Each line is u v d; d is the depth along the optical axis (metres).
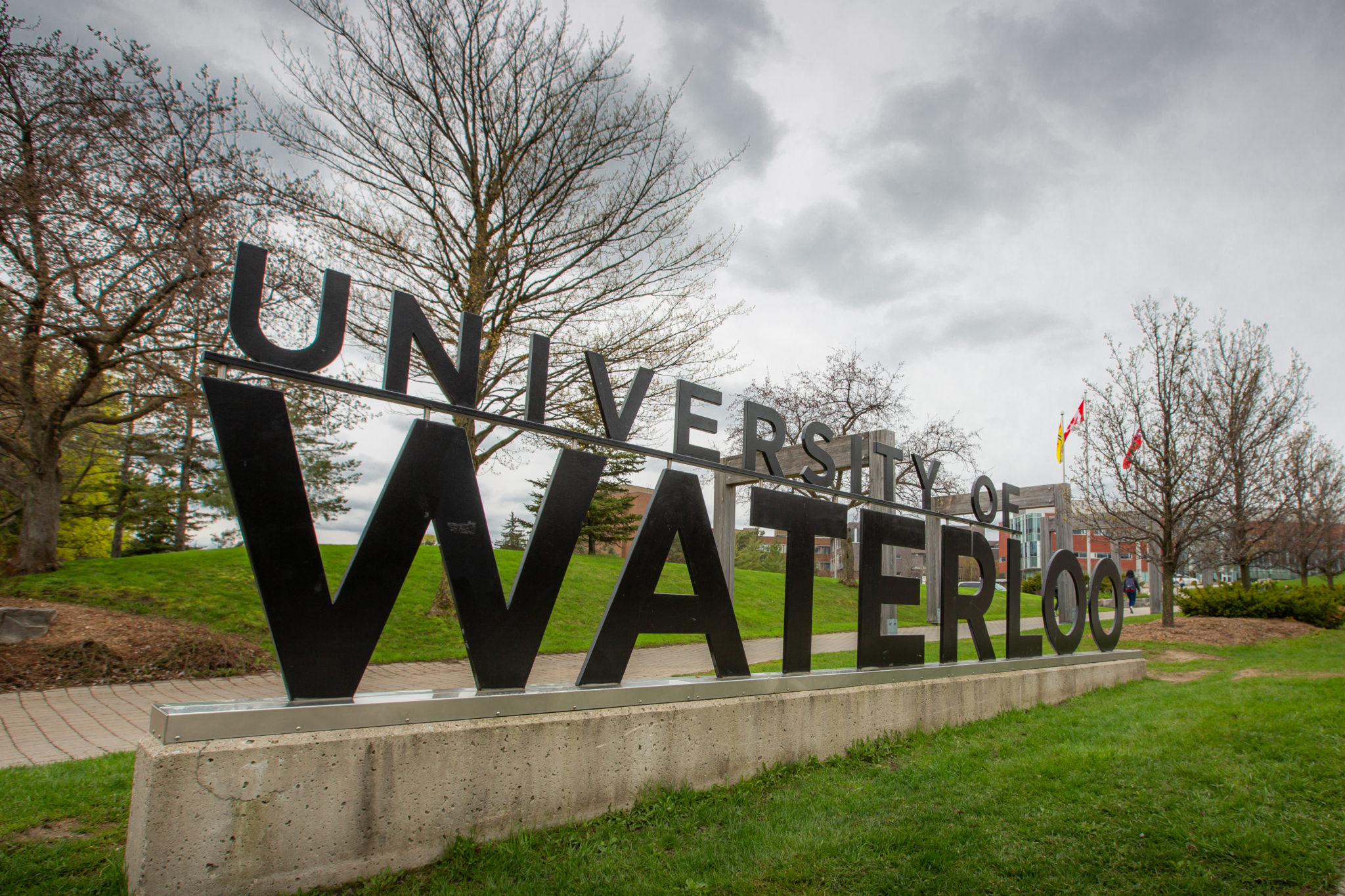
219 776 2.81
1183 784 4.44
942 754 5.43
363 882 3.09
